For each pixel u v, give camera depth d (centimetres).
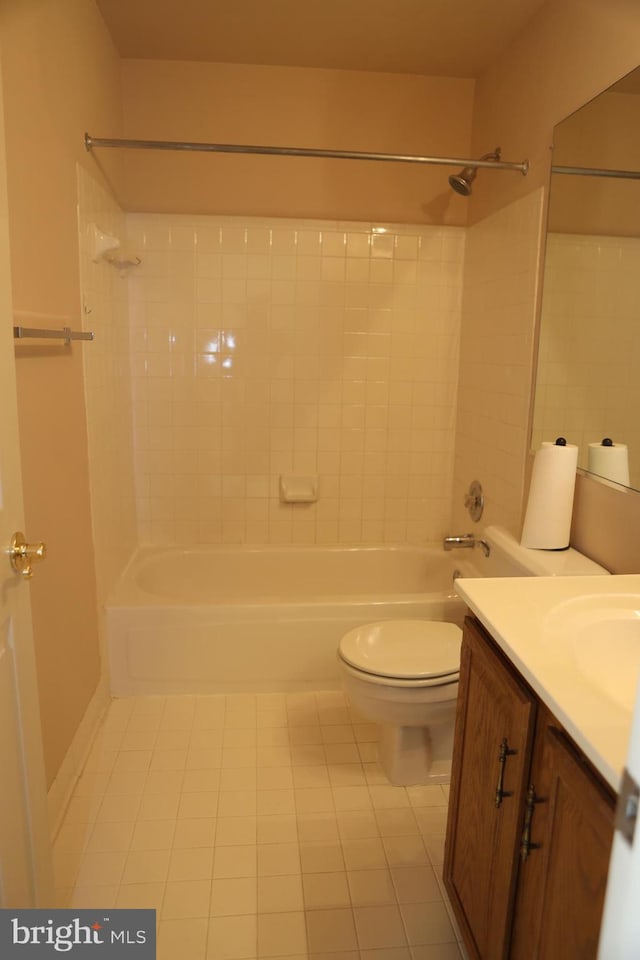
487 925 119
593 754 78
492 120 258
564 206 195
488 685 120
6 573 106
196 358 291
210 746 210
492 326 257
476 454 277
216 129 275
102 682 229
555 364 202
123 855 164
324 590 306
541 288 212
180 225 281
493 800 117
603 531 175
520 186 230
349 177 282
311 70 274
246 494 304
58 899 150
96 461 223
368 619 244
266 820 177
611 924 49
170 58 267
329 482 307
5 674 106
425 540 315
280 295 289
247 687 244
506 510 242
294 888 155
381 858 165
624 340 162
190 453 298
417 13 226
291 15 230
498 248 251
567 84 195
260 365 294
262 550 302
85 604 208
